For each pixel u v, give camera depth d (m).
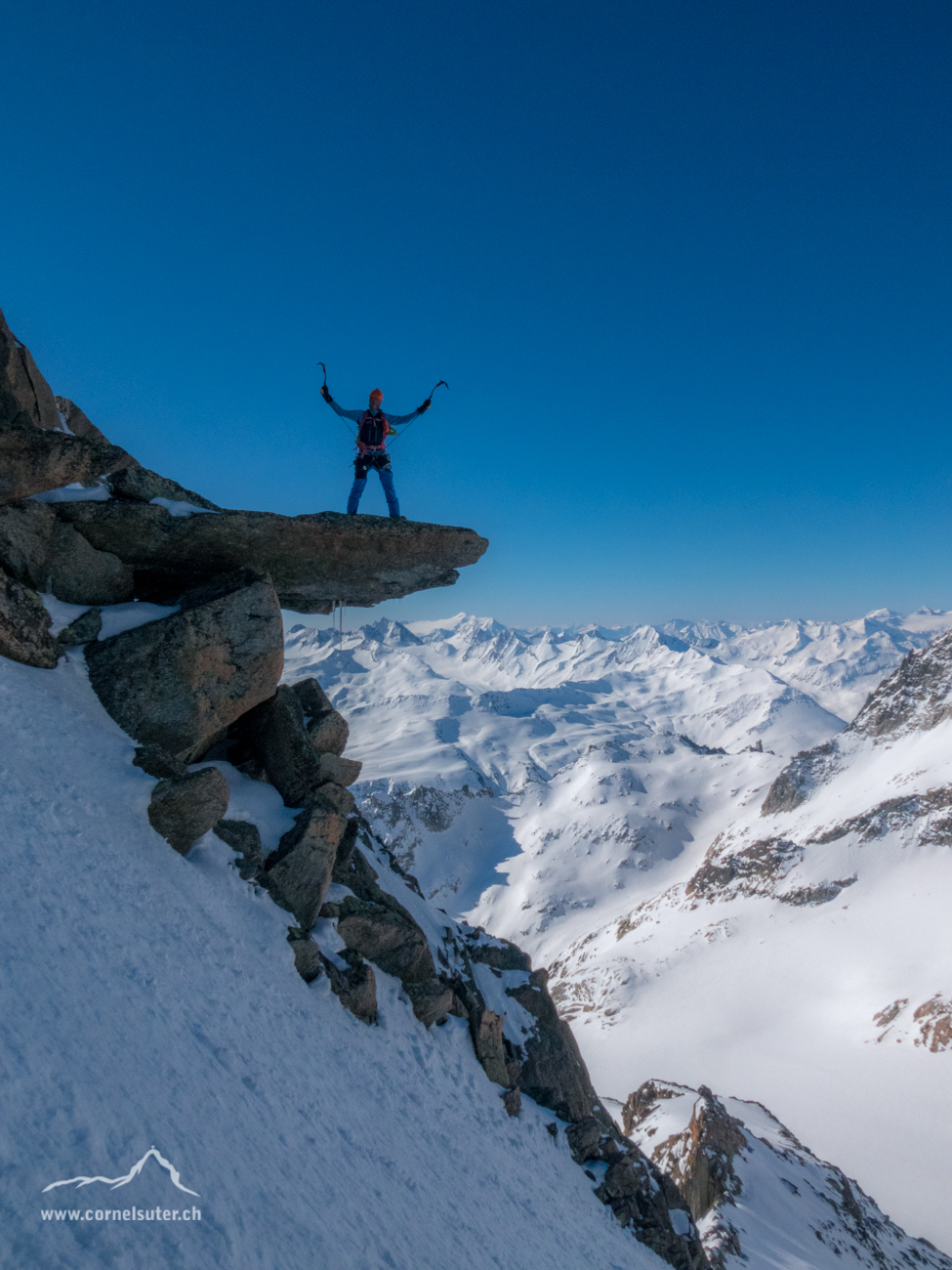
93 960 8.88
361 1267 7.73
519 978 24.62
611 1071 160.50
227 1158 7.54
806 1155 65.69
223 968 11.64
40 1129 5.92
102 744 13.79
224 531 17.06
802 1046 150.75
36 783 11.62
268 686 17.00
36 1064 6.54
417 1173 11.54
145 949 10.14
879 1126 116.06
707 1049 159.00
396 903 20.59
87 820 11.82
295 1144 9.11
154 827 13.27
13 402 15.80
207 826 13.95
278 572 18.42
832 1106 124.81
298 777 17.66
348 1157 10.07
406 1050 16.11
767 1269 38.66
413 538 18.61
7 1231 4.88
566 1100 21.52
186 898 12.48
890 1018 149.00
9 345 16.11
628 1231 19.25
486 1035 19.83
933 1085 122.31
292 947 14.23
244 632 16.45
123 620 16.31
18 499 15.05
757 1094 135.50
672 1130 59.94
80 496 16.38
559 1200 16.62
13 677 13.57
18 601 14.38
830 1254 46.03
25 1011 7.08
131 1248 5.49
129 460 17.22
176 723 15.32
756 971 189.38
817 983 175.50
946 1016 138.50
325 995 14.40
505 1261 11.26
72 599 16.22
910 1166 104.62
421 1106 14.29
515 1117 18.78
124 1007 8.51
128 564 17.55
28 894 9.08
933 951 169.75
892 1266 49.91
